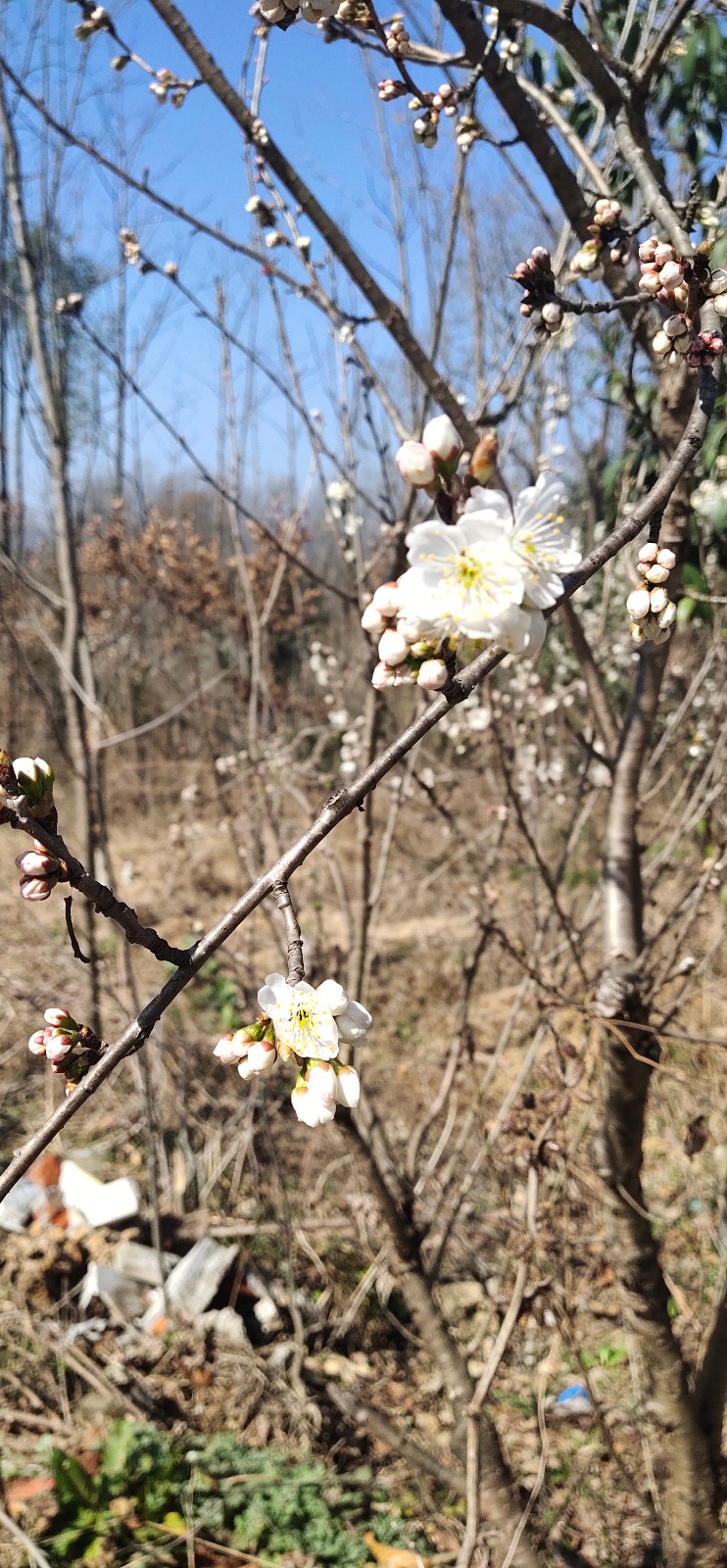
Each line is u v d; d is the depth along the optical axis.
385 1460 3.39
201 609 6.09
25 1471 3.04
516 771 4.20
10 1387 3.44
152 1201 3.95
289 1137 4.97
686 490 1.97
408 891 6.88
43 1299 3.85
